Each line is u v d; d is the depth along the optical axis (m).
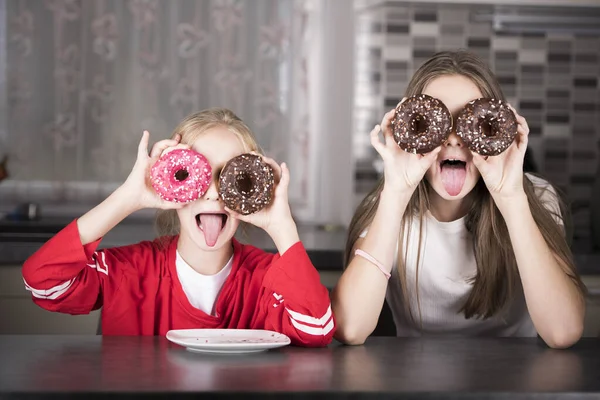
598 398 0.99
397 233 1.40
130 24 3.31
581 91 3.34
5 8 3.28
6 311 2.41
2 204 3.32
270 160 1.38
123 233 2.78
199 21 3.33
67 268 1.34
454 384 1.02
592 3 3.07
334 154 3.41
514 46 3.31
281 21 3.37
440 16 3.29
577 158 3.37
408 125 1.35
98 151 3.33
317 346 1.32
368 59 3.31
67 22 3.30
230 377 1.04
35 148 3.32
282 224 1.36
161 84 3.34
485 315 1.63
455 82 1.46
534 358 1.22
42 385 0.97
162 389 0.96
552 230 1.49
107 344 1.26
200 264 1.46
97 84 3.32
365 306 1.35
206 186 1.33
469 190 1.45
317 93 3.40
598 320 2.45
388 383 1.02
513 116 1.36
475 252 1.60
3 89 3.30
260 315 1.44
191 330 1.30
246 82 3.37
